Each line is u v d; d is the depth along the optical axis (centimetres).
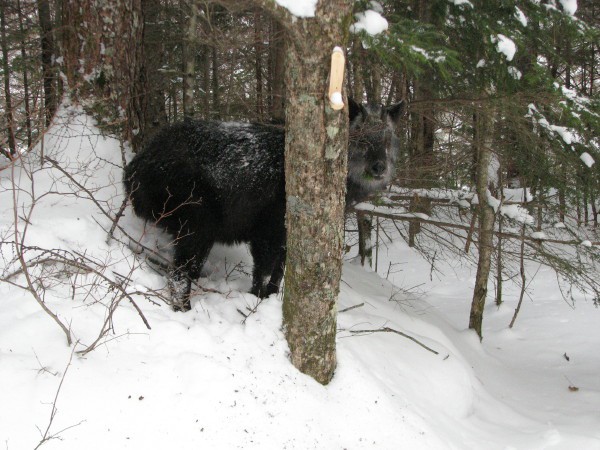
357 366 378
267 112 862
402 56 425
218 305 409
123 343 326
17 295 346
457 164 699
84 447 256
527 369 654
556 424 464
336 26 293
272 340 359
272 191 440
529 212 723
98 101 469
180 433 280
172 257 448
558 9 529
